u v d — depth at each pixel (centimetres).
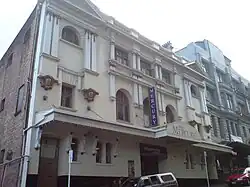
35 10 1734
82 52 1744
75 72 1644
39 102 1405
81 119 1355
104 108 1706
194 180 2209
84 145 1491
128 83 1977
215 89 3180
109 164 1603
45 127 1357
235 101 3506
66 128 1442
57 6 1691
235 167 2852
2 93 2023
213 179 2461
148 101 2117
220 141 2816
